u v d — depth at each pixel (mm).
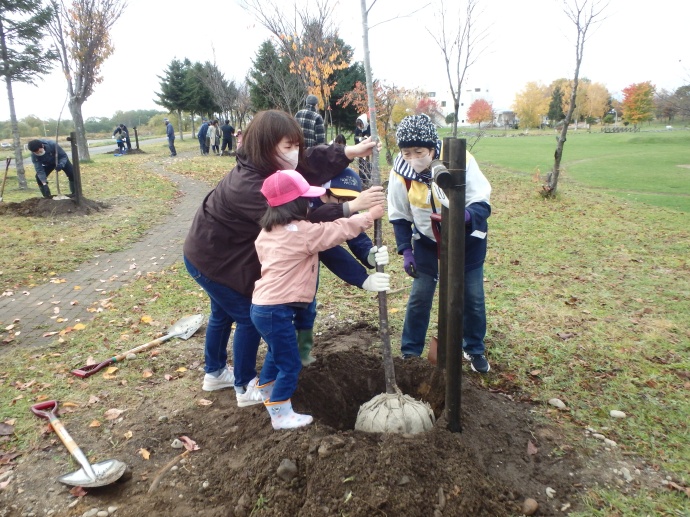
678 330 4836
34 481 2928
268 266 2881
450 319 2865
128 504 2748
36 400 3770
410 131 3295
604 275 6535
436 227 3520
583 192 13406
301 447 2754
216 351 3689
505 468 2967
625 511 2676
